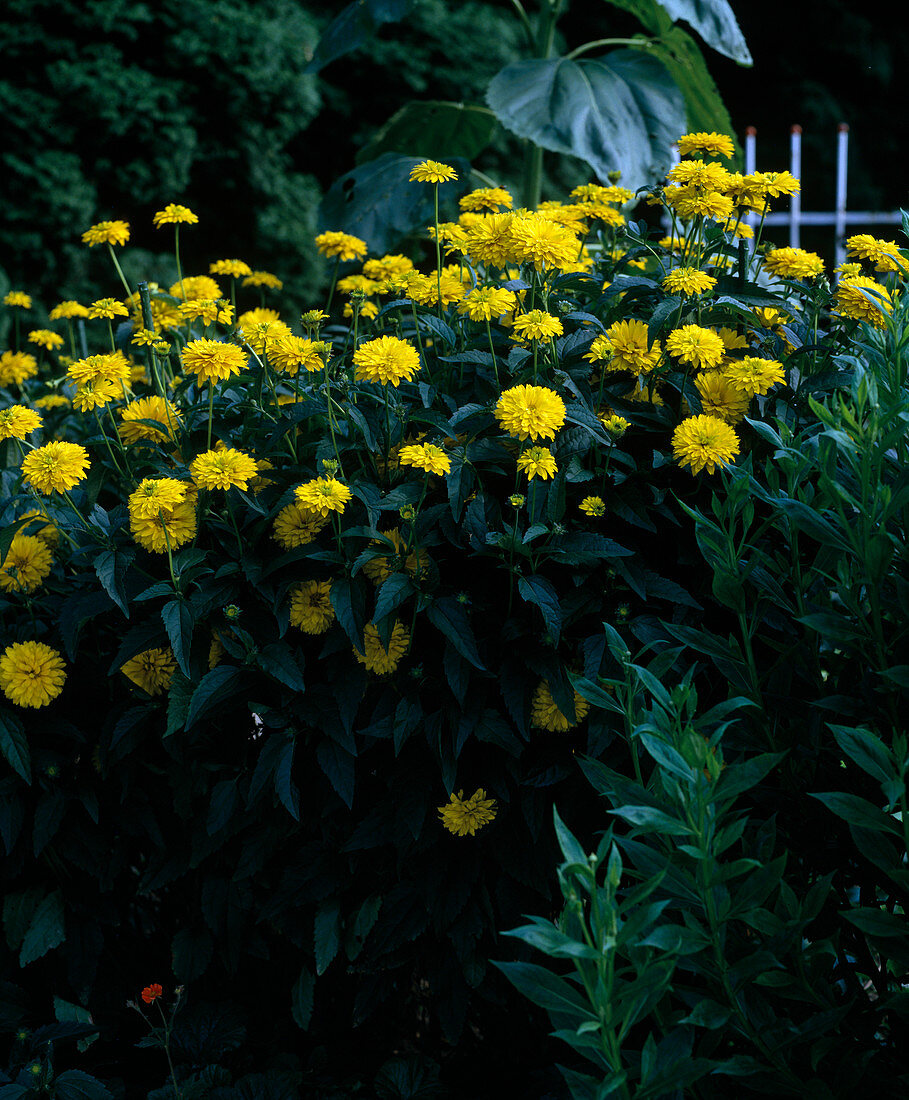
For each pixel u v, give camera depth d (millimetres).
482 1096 2150
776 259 2127
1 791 1945
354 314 2369
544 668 1799
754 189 2088
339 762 1865
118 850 2066
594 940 1229
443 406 2037
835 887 1657
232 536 1907
